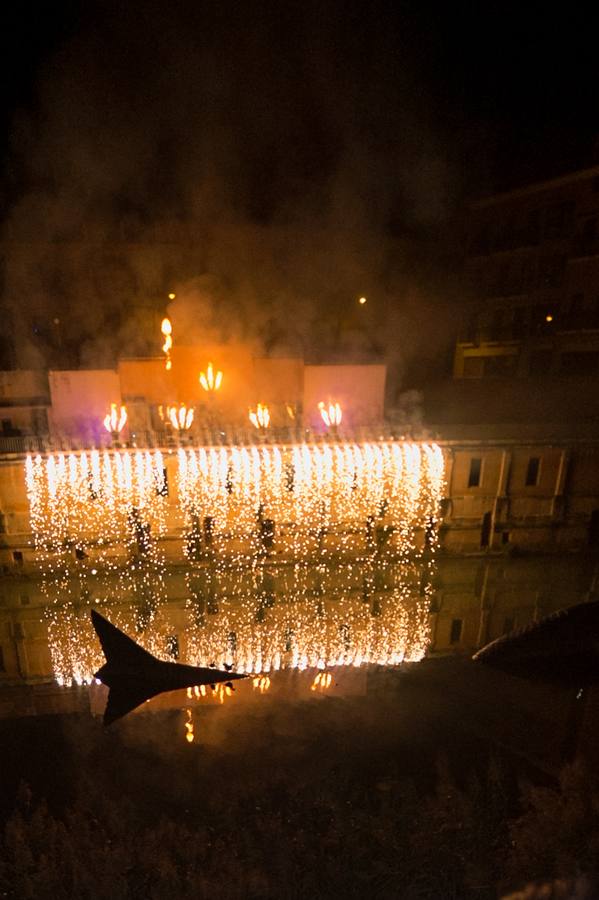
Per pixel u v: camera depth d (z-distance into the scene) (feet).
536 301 161.38
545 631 46.50
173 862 44.06
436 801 48.93
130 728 63.52
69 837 47.57
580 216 149.48
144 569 107.96
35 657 88.69
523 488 111.75
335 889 40.52
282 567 111.34
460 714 63.00
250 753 59.06
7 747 63.21
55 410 108.17
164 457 103.60
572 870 36.58
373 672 78.69
